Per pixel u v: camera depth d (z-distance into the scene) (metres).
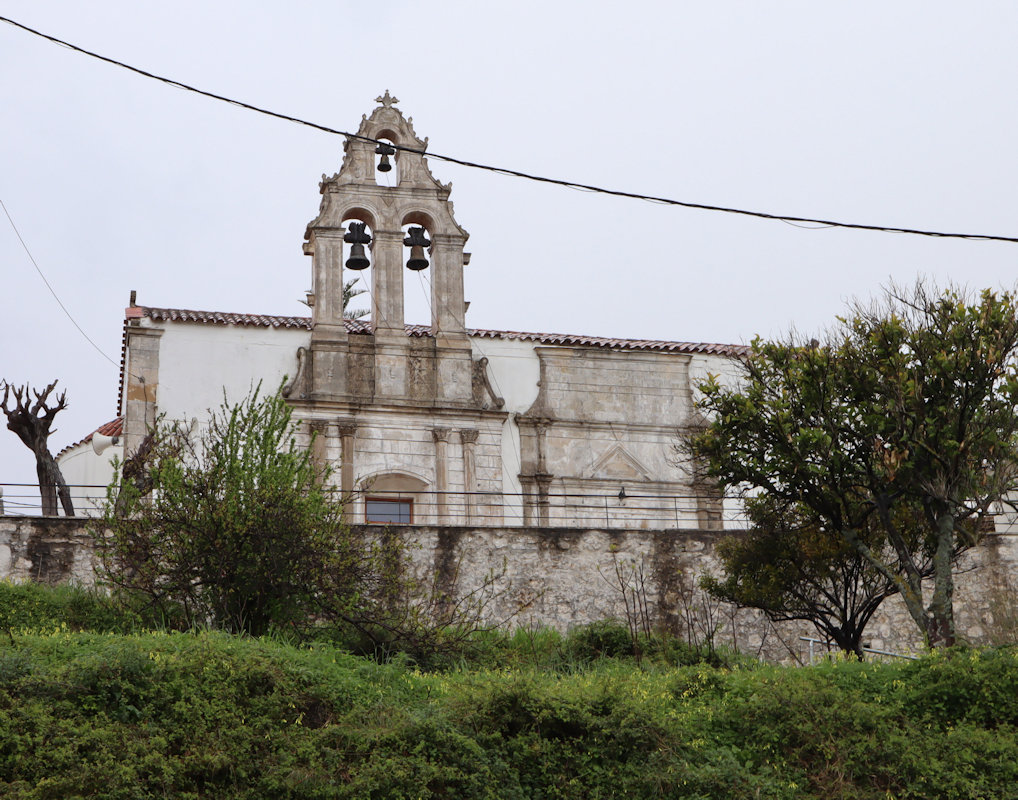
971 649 18.45
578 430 33.28
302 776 14.88
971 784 15.80
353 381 32.00
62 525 24.72
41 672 15.72
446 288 33.25
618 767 16.08
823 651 26.33
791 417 21.80
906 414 20.66
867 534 23.11
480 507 31.89
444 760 15.63
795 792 15.96
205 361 31.16
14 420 27.25
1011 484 20.97
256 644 17.86
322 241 32.72
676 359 34.47
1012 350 20.98
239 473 21.16
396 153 34.19
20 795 13.44
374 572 22.05
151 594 20.70
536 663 22.56
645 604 26.52
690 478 33.31
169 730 15.34
